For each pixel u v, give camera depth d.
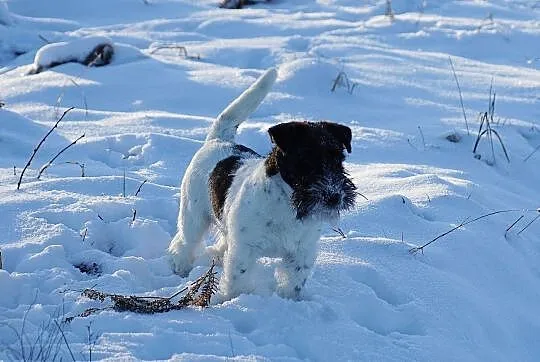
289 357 4.29
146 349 4.26
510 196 5.49
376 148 5.79
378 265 4.77
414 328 4.54
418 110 6.32
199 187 4.73
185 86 6.46
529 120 6.27
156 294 4.56
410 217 5.06
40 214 4.88
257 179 4.48
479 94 6.76
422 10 10.38
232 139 4.83
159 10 10.62
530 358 4.59
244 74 6.76
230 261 4.55
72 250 4.75
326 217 4.39
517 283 4.87
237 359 4.23
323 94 6.44
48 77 6.66
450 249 4.90
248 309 4.47
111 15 10.33
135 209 5.01
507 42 8.70
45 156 5.50
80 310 4.42
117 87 6.44
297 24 9.45
